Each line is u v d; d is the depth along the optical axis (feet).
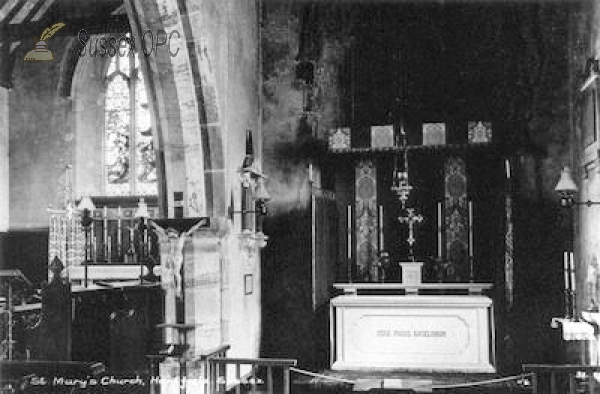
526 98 38.22
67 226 56.49
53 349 27.73
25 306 30.76
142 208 44.50
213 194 31.12
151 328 35.01
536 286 36.96
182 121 30.50
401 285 37.99
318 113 40.55
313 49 40.86
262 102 40.91
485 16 39.40
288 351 39.19
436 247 39.88
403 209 38.22
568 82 37.65
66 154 58.08
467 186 39.73
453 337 35.29
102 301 32.27
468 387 33.01
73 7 52.70
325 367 38.24
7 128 58.70
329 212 39.91
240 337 34.78
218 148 31.09
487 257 39.01
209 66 30.30
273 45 41.09
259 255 39.68
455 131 38.81
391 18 40.50
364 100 40.42
